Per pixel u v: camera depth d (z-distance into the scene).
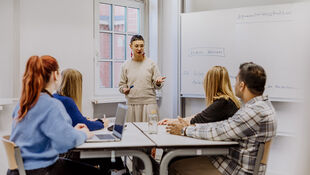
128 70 3.46
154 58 4.13
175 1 3.87
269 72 3.10
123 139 1.85
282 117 3.12
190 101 3.87
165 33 4.03
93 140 1.75
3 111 2.75
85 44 3.41
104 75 3.88
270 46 3.10
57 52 3.16
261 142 1.62
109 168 2.44
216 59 3.43
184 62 3.65
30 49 2.96
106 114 3.86
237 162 1.72
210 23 3.45
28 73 1.56
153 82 3.44
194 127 1.93
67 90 2.13
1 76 2.78
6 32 2.80
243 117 1.66
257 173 1.63
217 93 2.08
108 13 3.87
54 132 1.50
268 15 3.10
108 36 3.89
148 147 1.67
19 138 1.53
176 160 2.21
